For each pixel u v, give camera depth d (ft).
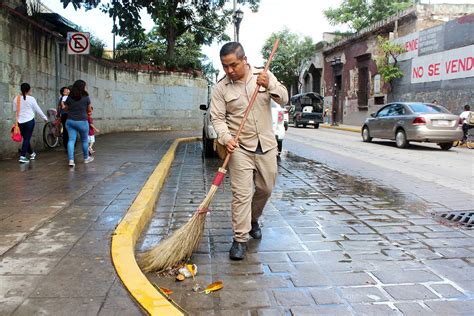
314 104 96.89
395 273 11.94
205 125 37.73
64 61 41.11
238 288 10.94
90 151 32.60
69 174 23.76
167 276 11.67
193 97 70.33
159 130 65.57
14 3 33.78
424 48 71.15
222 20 75.31
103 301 9.19
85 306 8.96
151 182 21.26
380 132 51.90
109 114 55.98
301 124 99.71
